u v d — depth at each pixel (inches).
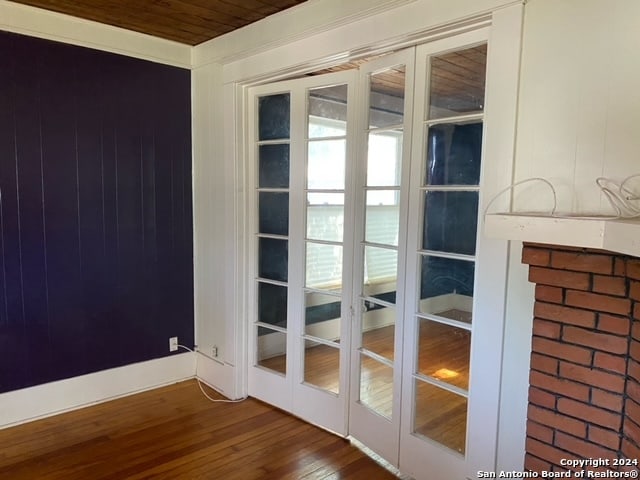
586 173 68.9
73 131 124.1
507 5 75.3
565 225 61.9
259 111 130.6
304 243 121.1
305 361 125.1
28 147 117.5
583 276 68.7
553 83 71.7
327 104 114.2
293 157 121.2
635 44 64.0
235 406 133.3
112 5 112.4
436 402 94.1
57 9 115.6
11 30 112.9
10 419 119.6
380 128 102.6
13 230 117.0
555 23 71.1
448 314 90.8
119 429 119.6
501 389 81.0
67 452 109.0
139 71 134.3
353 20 98.3
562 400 72.2
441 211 91.5
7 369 118.6
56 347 125.7
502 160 77.6
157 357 145.3
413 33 88.6
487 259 81.0
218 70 133.9
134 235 137.4
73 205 125.6
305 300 123.0
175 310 148.0
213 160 138.7
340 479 100.0
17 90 115.0
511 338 79.4
